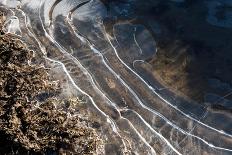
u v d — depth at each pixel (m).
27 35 11.15
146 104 10.16
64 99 9.92
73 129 9.10
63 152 8.84
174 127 9.86
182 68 10.66
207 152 9.57
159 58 10.84
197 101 10.23
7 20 11.25
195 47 10.95
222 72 10.58
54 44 11.05
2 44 9.98
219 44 10.97
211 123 9.93
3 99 9.18
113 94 10.30
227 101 10.21
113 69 10.70
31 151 8.75
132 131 9.75
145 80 10.52
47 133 8.96
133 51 10.97
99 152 9.16
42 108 9.29
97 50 10.99
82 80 10.46
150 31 11.26
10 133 8.75
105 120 9.85
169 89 10.38
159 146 9.59
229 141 9.72
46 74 9.98
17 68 9.66
